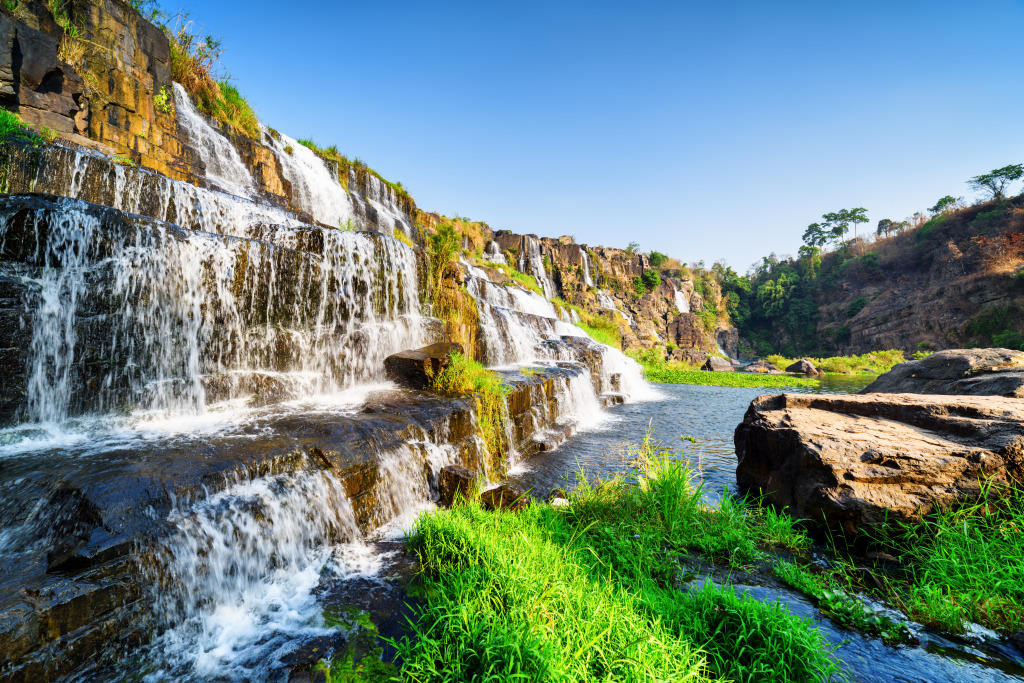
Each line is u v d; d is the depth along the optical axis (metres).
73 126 8.89
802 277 104.00
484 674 2.54
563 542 4.52
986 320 60.94
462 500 5.82
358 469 5.05
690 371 35.91
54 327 5.36
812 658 2.83
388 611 3.57
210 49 14.86
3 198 5.32
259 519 3.99
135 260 6.11
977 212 84.19
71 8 9.26
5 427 4.92
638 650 2.60
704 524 5.10
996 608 3.44
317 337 8.23
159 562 3.29
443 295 12.30
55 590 2.80
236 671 2.91
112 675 2.84
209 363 6.87
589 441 10.42
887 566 4.30
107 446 4.72
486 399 8.39
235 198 9.67
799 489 5.29
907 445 4.99
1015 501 4.34
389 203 21.41
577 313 35.28
